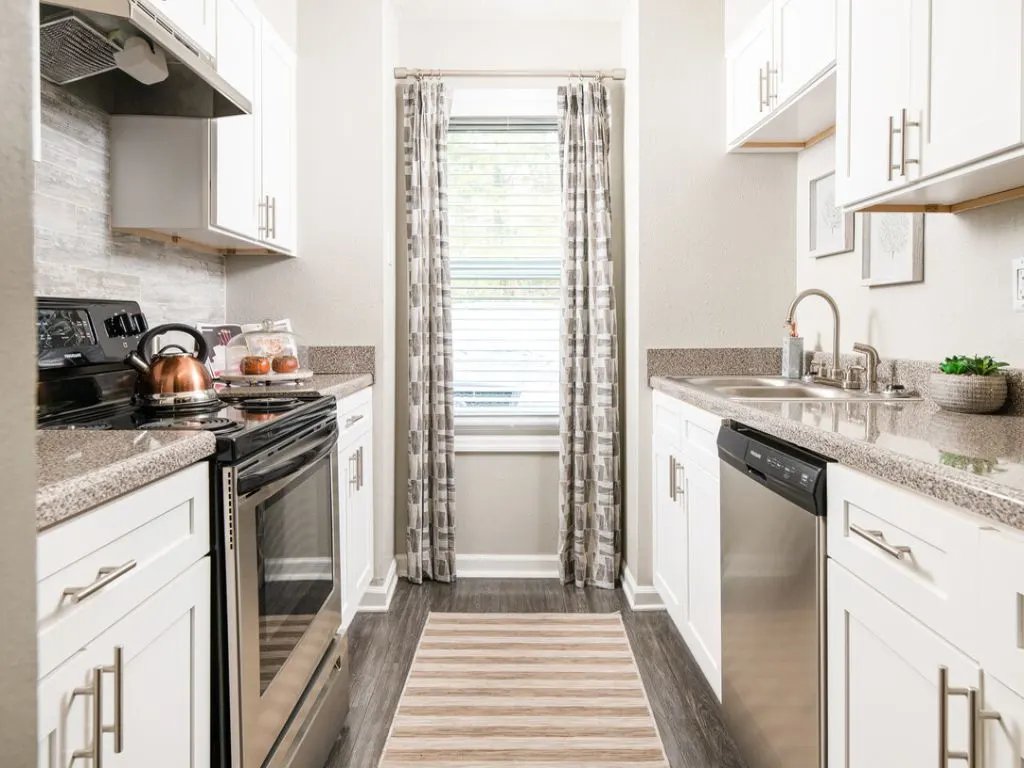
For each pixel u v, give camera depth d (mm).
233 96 1902
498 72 3193
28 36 327
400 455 3332
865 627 1145
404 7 3168
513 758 1843
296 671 1590
